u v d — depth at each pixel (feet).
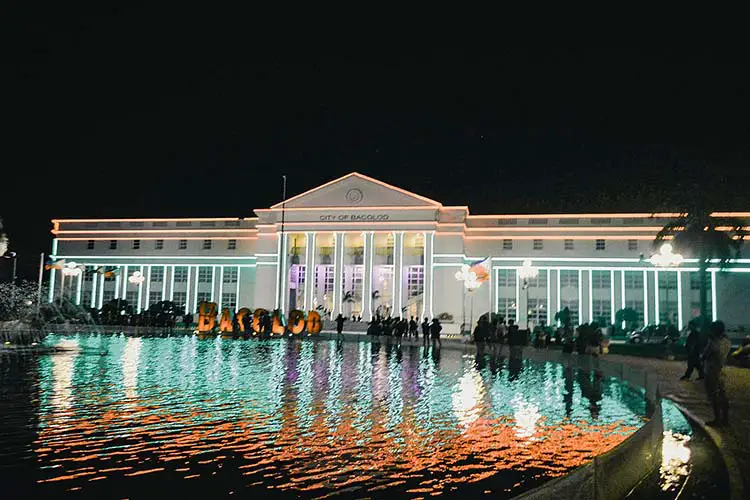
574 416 48.32
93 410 47.78
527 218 232.73
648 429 29.96
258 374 73.46
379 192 235.20
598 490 21.18
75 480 30.45
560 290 227.20
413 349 130.62
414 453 36.09
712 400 44.47
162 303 221.46
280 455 35.29
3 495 28.22
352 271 239.71
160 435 39.70
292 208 239.91
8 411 46.96
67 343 126.31
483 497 28.50
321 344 140.67
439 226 232.12
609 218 227.40
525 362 99.91
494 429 42.93
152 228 255.70
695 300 217.56
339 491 29.19
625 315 218.59
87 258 257.75
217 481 30.48
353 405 52.16
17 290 211.61
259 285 240.53
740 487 27.12
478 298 229.66
